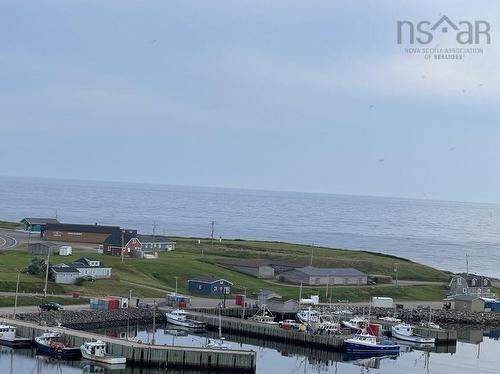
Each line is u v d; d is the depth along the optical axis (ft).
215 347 438.81
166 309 556.51
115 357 416.26
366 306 654.94
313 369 440.86
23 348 447.83
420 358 495.41
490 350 540.11
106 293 587.68
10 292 547.49
